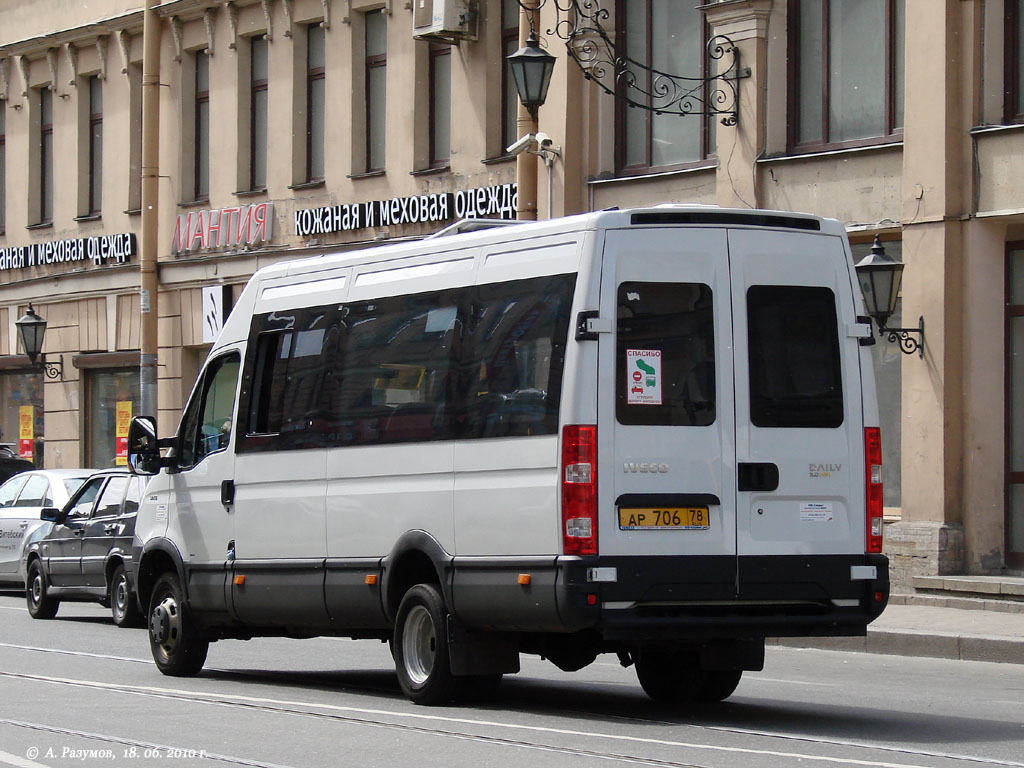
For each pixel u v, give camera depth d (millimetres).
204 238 38875
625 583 12820
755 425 13289
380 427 14977
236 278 38125
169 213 40094
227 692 15805
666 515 12984
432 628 14391
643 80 29516
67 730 13000
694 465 13078
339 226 35438
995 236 24125
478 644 14141
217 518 17031
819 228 13742
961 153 24188
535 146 29188
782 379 13430
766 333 13414
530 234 13711
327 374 15781
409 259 15070
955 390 24109
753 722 13656
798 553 13320
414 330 14789
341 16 35688
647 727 13141
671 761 11266
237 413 16906
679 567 12953
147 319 39875
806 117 26875
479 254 14227
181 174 39781
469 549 13828
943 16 24156
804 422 13461
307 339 16172
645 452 12969
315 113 36844
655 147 29312
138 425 18031
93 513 25641
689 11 28766
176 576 17688
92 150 43469
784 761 11289
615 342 13000
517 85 25344
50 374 43906
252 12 37969
